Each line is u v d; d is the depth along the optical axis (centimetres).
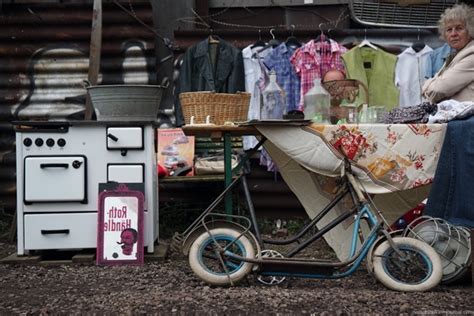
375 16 577
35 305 315
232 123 378
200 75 546
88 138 415
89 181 416
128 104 418
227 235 339
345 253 370
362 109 396
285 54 551
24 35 571
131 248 408
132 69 568
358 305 304
